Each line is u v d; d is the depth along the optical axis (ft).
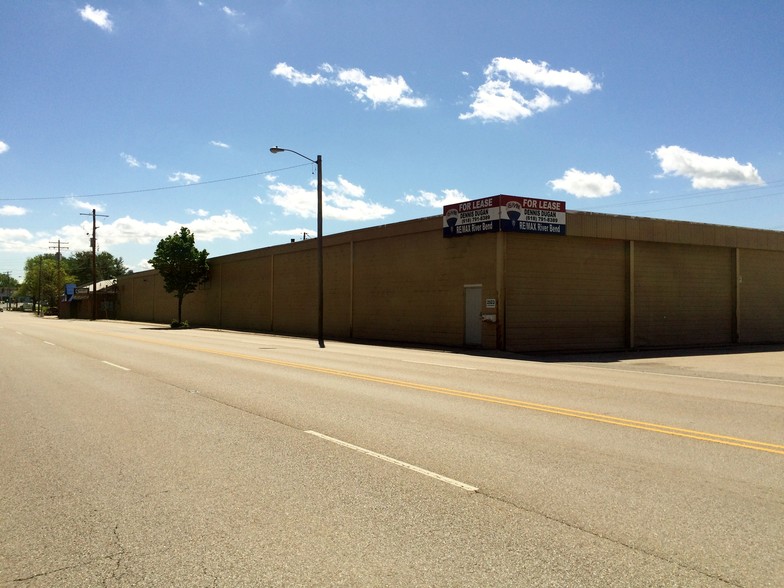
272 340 100.89
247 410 30.68
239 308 157.17
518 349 83.61
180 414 29.68
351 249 112.78
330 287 118.32
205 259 174.09
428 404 32.76
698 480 18.78
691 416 30.32
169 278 171.42
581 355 80.02
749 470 19.99
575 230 87.71
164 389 38.32
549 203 85.51
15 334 107.96
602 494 17.35
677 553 13.39
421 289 96.17
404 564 12.83
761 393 40.27
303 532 14.56
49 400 34.22
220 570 12.59
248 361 57.31
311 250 126.21
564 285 87.86
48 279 402.31
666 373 54.70
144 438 24.52
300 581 12.09
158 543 13.97
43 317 298.35
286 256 136.05
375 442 23.67
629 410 31.76
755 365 64.64
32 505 16.62
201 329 155.12
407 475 19.21
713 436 25.25
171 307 201.77
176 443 23.62
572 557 13.16
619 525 14.99
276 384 40.65
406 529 14.73
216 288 170.81
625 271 93.66
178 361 56.95
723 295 104.32
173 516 15.67
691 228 99.60
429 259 94.84
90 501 16.90
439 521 15.25
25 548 13.78
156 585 12.00
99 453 22.17
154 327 165.58
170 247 169.99
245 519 15.42
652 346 95.55
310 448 22.71
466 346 87.86
